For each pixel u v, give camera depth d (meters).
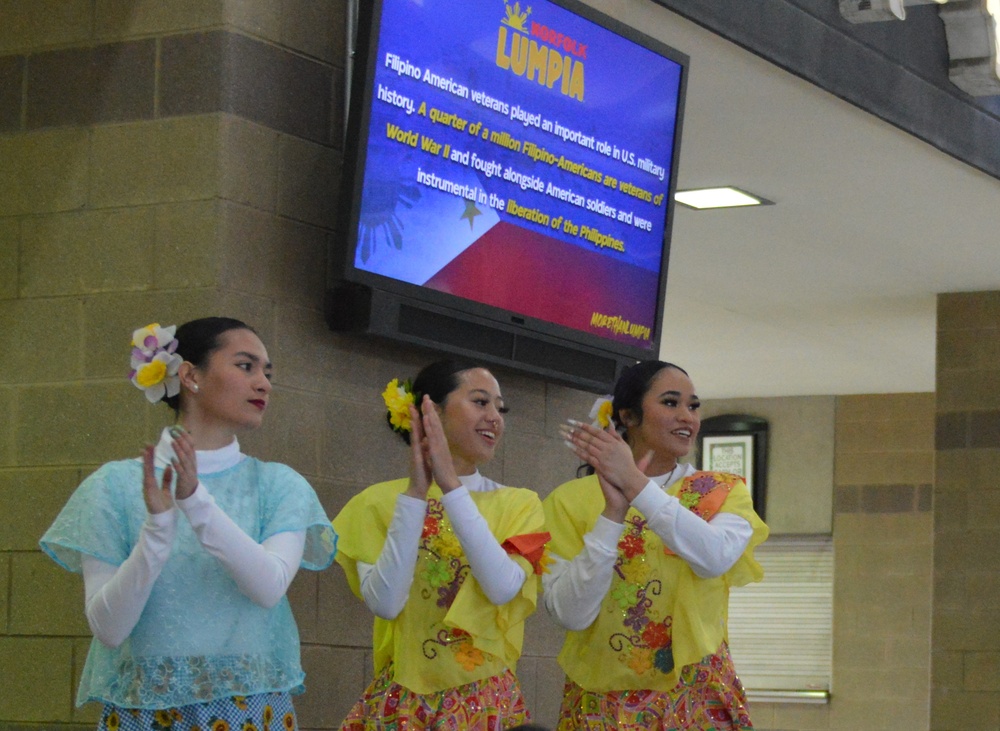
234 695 3.73
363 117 5.15
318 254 5.34
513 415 6.25
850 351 14.38
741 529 4.60
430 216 5.45
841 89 7.83
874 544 16.20
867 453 16.36
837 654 16.16
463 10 5.53
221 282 4.98
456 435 4.54
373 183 5.21
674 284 12.22
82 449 5.12
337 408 5.37
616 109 6.30
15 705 5.11
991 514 11.69
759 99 8.02
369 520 4.52
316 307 5.32
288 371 5.19
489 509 4.52
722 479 4.75
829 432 16.55
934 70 8.62
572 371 6.18
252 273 5.09
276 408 5.13
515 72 5.78
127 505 3.77
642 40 6.38
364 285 5.20
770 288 12.23
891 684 15.90
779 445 16.70
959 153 8.82
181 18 5.16
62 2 5.36
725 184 9.59
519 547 4.37
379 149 5.22
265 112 5.19
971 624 11.62
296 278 5.25
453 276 5.55
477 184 5.64
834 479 16.45
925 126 8.51
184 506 3.54
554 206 6.00
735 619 16.61
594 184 6.20
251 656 3.78
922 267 11.35
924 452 16.16
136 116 5.19
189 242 5.04
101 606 3.56
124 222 5.16
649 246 6.52
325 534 4.02
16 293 5.29
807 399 16.69
